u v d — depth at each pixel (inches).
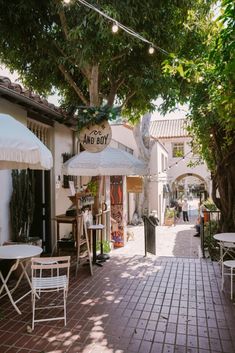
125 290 190.9
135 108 325.7
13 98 209.6
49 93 304.0
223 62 127.3
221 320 151.6
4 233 218.4
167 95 270.1
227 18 113.0
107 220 339.9
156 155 829.2
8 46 233.3
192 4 225.8
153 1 201.3
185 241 565.9
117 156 258.7
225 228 286.5
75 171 250.7
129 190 487.8
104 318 153.6
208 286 197.5
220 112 170.4
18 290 189.5
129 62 249.1
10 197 226.4
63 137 320.2
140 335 137.6
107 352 124.5
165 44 232.5
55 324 147.6
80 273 224.4
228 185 285.0
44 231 291.4
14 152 127.3
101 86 298.0
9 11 199.5
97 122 218.7
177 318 153.7
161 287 195.9
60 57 226.5
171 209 903.1
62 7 190.7
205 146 299.3
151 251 286.7
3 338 135.0
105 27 182.9
